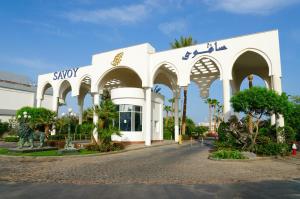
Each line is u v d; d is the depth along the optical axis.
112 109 22.14
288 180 9.58
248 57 23.83
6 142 32.69
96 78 31.16
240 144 19.22
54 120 27.95
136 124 28.20
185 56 24.88
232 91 28.41
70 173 11.16
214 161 15.29
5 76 53.59
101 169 12.34
